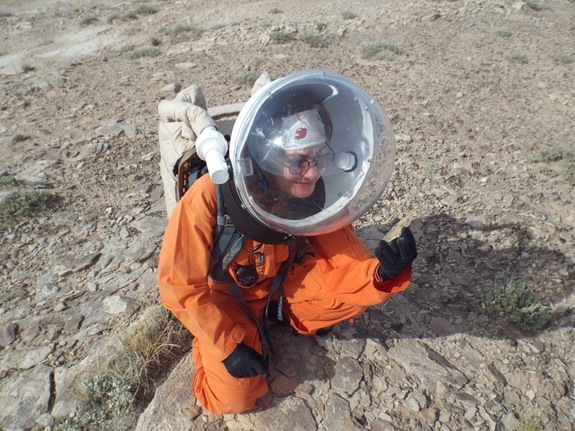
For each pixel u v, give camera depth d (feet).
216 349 4.47
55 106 13.50
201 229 4.23
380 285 4.41
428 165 9.31
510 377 5.46
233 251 4.39
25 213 8.54
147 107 13.06
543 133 10.75
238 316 4.83
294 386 5.21
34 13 31.04
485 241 7.38
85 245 7.89
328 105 3.99
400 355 5.59
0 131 11.96
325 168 3.99
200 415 4.98
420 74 14.43
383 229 7.74
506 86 13.43
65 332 6.34
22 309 6.77
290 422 4.89
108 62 18.04
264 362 4.79
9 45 24.68
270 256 4.57
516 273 6.82
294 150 3.73
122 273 7.22
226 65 16.37
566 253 7.09
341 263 4.78
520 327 6.05
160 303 6.56
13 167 10.16
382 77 14.35
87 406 5.44
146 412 5.15
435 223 7.80
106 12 29.94
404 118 11.47
